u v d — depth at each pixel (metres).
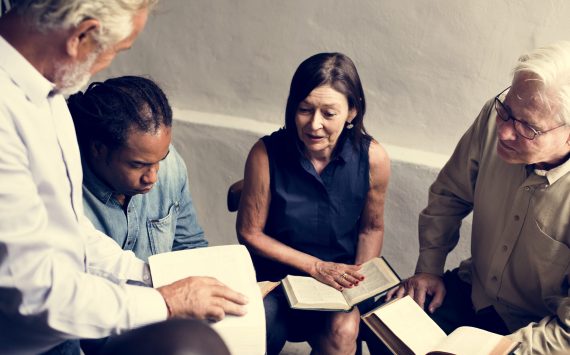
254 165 2.10
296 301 1.89
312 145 1.99
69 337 1.37
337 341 2.00
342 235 2.20
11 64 1.25
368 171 2.11
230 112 3.05
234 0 2.83
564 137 1.69
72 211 1.42
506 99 1.73
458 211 2.20
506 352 1.70
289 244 2.21
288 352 2.78
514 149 1.74
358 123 2.06
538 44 2.45
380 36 2.66
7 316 1.35
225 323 1.48
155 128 1.61
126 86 1.63
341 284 2.01
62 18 1.21
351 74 1.95
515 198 1.88
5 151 1.22
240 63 2.94
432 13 2.55
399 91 2.72
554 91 1.63
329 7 2.70
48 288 1.29
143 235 1.92
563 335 1.75
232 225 3.19
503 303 2.03
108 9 1.23
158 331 0.76
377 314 1.86
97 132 1.60
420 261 2.23
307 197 2.12
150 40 3.03
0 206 1.22
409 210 2.80
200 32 2.94
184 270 1.63
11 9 1.25
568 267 1.84
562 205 1.79
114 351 0.76
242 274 1.63
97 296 1.37
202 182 3.13
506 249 1.94
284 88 2.92
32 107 1.29
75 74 1.30
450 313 2.11
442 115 2.70
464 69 2.59
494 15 2.47
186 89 3.08
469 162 2.06
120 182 1.69
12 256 1.25
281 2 2.76
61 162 1.38
